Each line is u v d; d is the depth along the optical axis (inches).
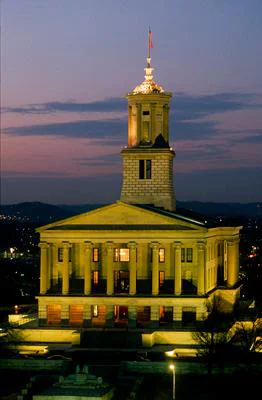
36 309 7682.1
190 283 5895.7
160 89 6432.1
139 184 6309.1
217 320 5551.2
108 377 4694.9
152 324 5659.5
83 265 6008.9
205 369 4758.9
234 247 6520.7
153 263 5718.5
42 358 5049.2
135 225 5767.7
